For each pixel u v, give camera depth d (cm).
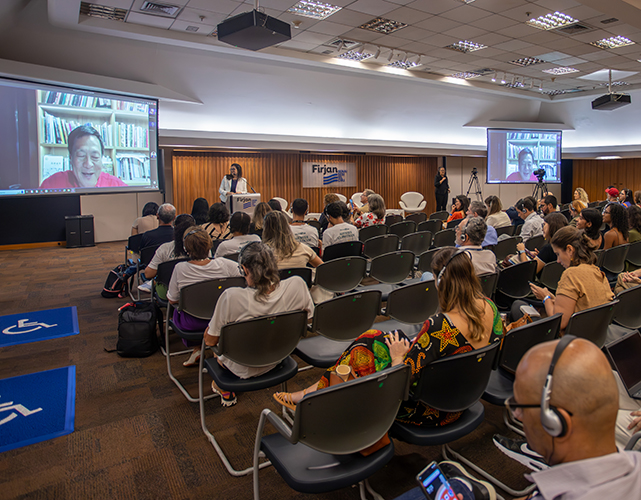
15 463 226
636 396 179
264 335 223
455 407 178
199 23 668
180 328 296
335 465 159
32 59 640
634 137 1406
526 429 76
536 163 1420
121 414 275
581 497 66
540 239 512
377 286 407
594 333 233
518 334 205
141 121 764
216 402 290
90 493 205
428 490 107
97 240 1038
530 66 1005
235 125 1052
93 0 574
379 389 154
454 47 849
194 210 627
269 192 1277
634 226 446
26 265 762
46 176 627
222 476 216
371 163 1456
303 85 971
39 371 336
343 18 680
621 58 934
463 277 177
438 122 1305
